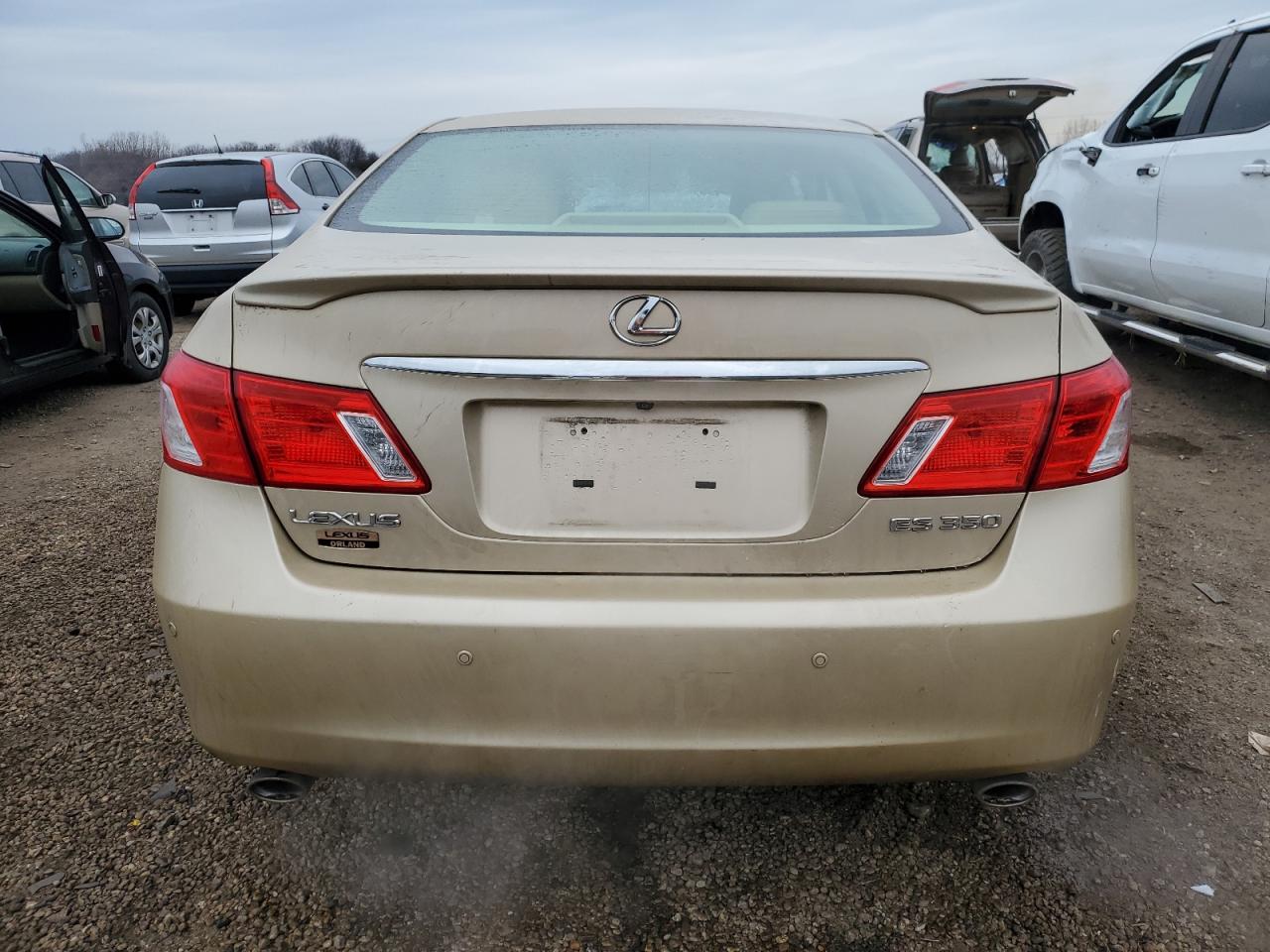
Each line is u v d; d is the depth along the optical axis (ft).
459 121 8.32
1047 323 5.02
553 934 5.66
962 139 32.76
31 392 20.20
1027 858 6.25
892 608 4.91
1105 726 7.64
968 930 5.69
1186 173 15.05
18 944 5.53
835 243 5.96
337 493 5.01
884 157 7.71
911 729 5.04
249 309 5.02
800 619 4.88
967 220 6.72
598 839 6.46
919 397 4.91
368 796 6.86
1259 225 13.42
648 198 6.78
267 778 5.45
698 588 5.00
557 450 5.02
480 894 5.96
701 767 5.07
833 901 5.92
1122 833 6.47
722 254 5.52
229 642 5.00
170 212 29.12
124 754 7.28
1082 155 18.62
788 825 6.58
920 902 5.90
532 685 4.94
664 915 5.81
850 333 4.84
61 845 6.32
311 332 4.93
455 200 6.73
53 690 8.14
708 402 4.92
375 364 4.89
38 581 10.32
